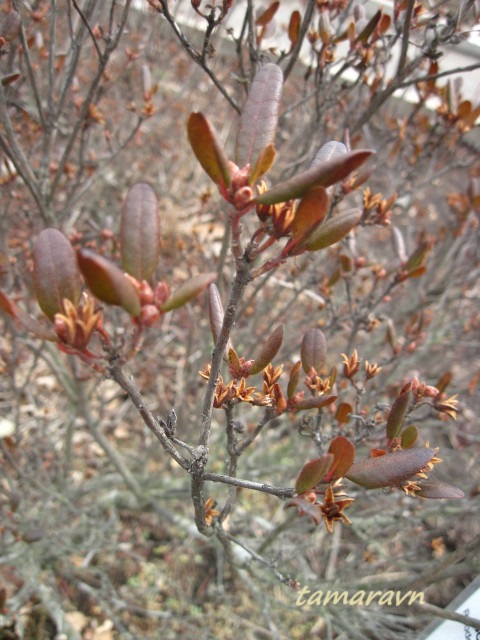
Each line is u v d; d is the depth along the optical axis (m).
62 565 2.97
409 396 1.07
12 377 2.62
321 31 1.86
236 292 0.81
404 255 2.13
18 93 2.43
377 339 3.35
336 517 0.96
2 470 2.52
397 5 1.83
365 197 1.73
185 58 4.58
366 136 2.75
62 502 2.80
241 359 1.09
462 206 3.00
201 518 1.16
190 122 0.69
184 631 2.89
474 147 3.78
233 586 3.14
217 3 1.71
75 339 0.74
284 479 3.02
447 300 3.57
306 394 1.87
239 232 0.79
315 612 2.38
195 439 3.11
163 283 0.76
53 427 3.55
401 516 2.38
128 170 4.70
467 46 4.14
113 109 4.00
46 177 2.11
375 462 0.98
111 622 2.89
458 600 1.46
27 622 2.79
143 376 3.44
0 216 2.69
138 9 3.72
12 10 1.76
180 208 4.55
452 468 3.38
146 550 3.24
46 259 0.78
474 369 4.02
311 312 3.25
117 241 2.55
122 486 3.57
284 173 2.29
